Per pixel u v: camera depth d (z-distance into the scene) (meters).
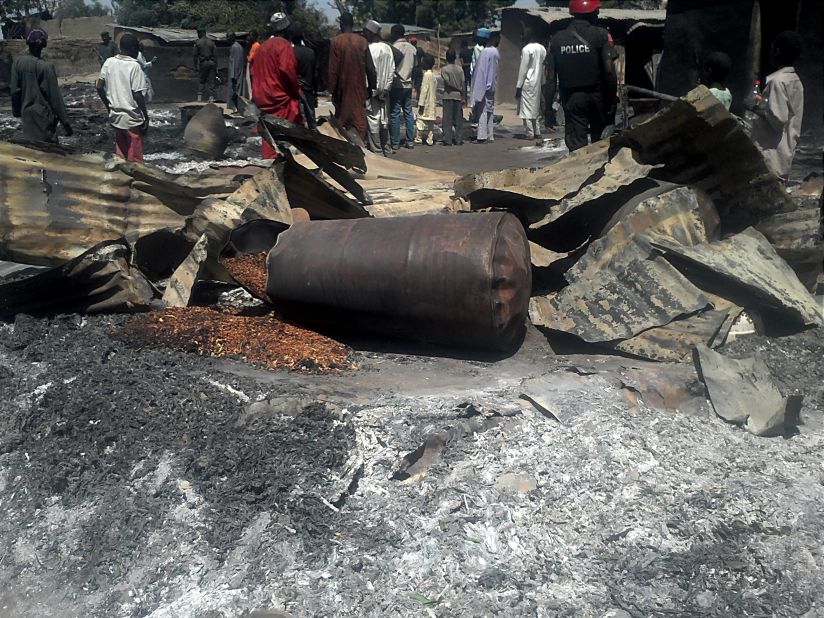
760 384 4.37
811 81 12.45
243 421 3.97
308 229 5.34
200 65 23.47
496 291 4.58
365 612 3.05
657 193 5.50
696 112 5.18
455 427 3.79
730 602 3.07
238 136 14.26
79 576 3.45
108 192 6.16
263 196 6.20
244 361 4.81
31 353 4.89
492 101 15.71
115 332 5.15
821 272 5.78
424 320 4.79
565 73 8.96
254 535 3.39
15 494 3.91
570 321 5.10
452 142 15.61
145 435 3.99
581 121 9.09
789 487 3.61
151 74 24.86
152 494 3.69
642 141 5.71
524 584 3.15
